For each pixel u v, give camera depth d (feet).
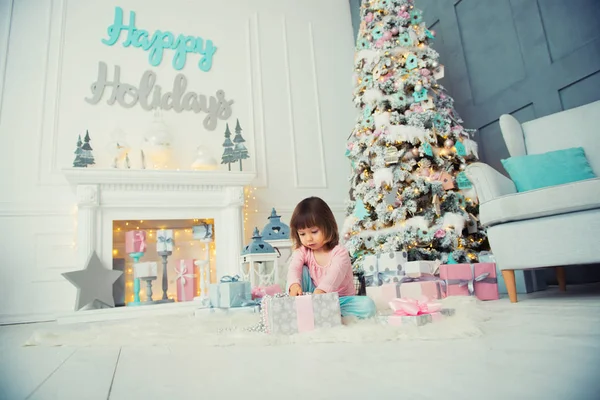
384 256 7.54
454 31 12.05
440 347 2.83
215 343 3.62
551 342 2.71
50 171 11.35
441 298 6.78
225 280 7.16
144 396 1.96
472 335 3.21
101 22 12.61
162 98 12.71
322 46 15.31
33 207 10.96
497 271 8.41
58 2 12.35
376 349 2.91
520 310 4.93
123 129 12.18
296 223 4.86
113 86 12.32
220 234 11.58
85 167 10.70
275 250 9.10
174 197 11.17
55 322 9.95
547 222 5.94
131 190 10.77
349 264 4.86
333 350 2.99
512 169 7.51
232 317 5.88
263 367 2.52
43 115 11.58
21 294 10.48
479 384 1.81
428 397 1.66
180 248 11.59
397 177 8.87
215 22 13.96
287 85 14.44
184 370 2.57
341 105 15.10
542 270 8.63
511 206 6.23
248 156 12.19
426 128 9.26
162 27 13.26
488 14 11.01
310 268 4.97
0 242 10.58
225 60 13.79
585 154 7.54
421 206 9.06
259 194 13.32
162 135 11.73
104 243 10.46
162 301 10.58
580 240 5.65
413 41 9.98
